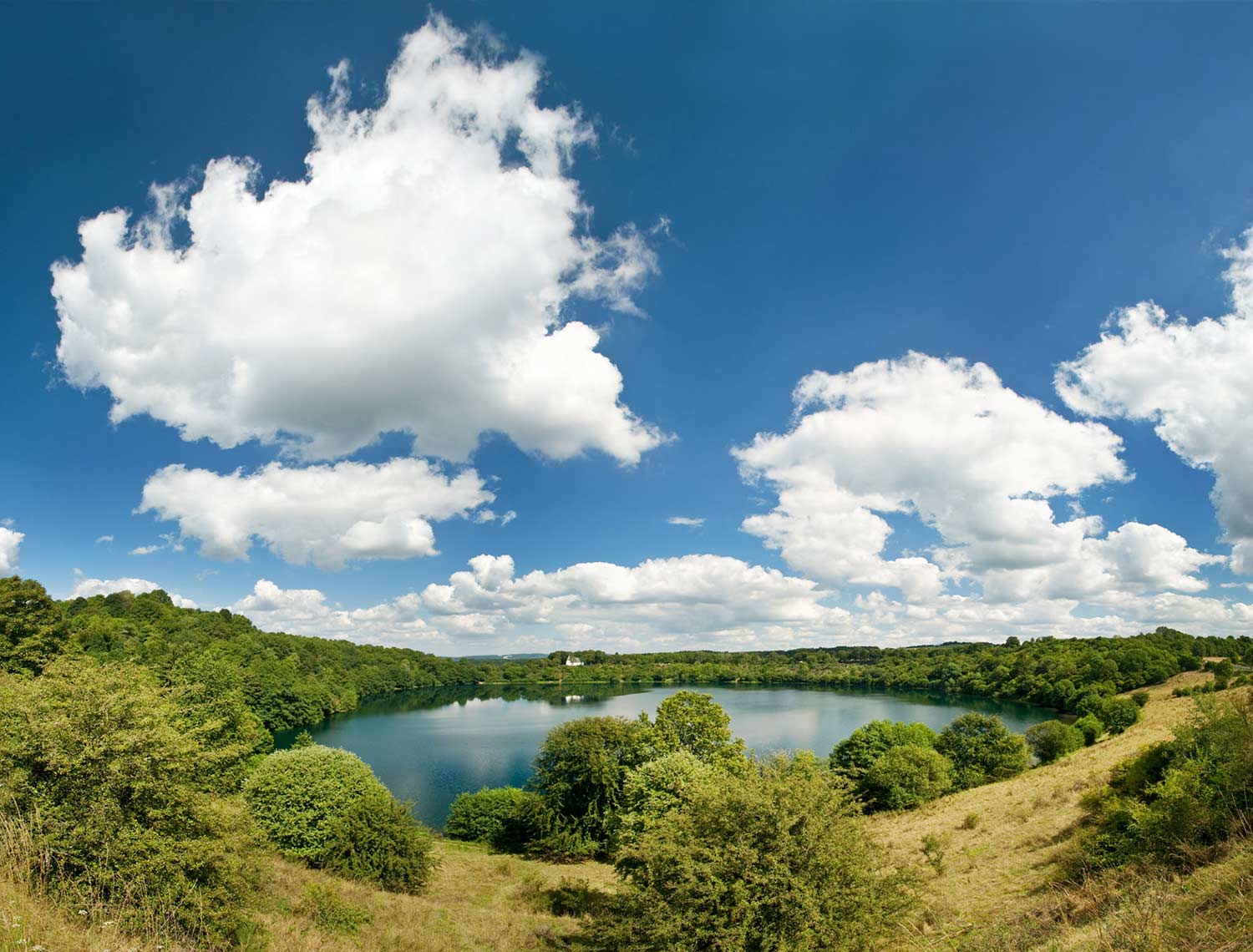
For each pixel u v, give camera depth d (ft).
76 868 42.09
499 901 91.66
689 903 45.70
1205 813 50.52
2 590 187.93
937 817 124.36
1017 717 343.05
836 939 43.29
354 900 75.97
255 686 306.14
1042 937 37.68
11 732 45.88
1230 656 417.49
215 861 50.21
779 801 48.73
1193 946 23.91
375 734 304.50
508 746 265.75
